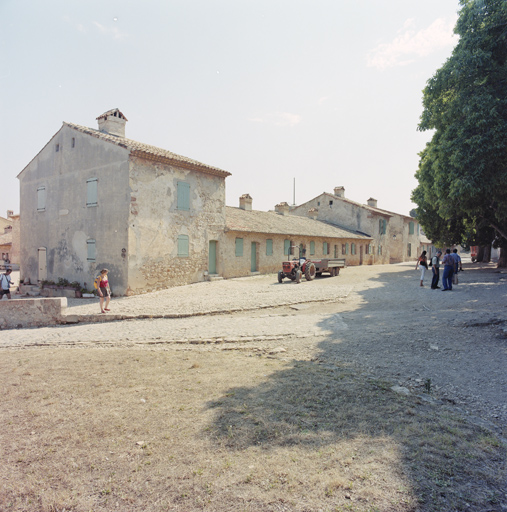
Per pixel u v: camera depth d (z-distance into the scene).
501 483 2.60
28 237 21.44
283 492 2.47
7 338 8.93
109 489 2.54
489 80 11.00
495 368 5.09
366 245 37.38
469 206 12.66
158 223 16.91
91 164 17.41
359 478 2.62
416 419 3.56
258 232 22.83
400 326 7.75
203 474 2.69
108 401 4.11
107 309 11.70
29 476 2.71
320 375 4.88
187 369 5.34
